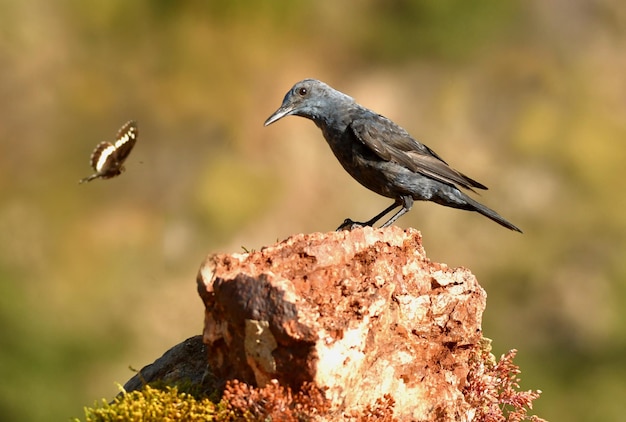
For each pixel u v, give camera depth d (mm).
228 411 5438
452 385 6012
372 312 5430
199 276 5602
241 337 5406
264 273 5305
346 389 5348
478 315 6129
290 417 5238
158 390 5746
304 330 5172
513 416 6426
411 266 5953
